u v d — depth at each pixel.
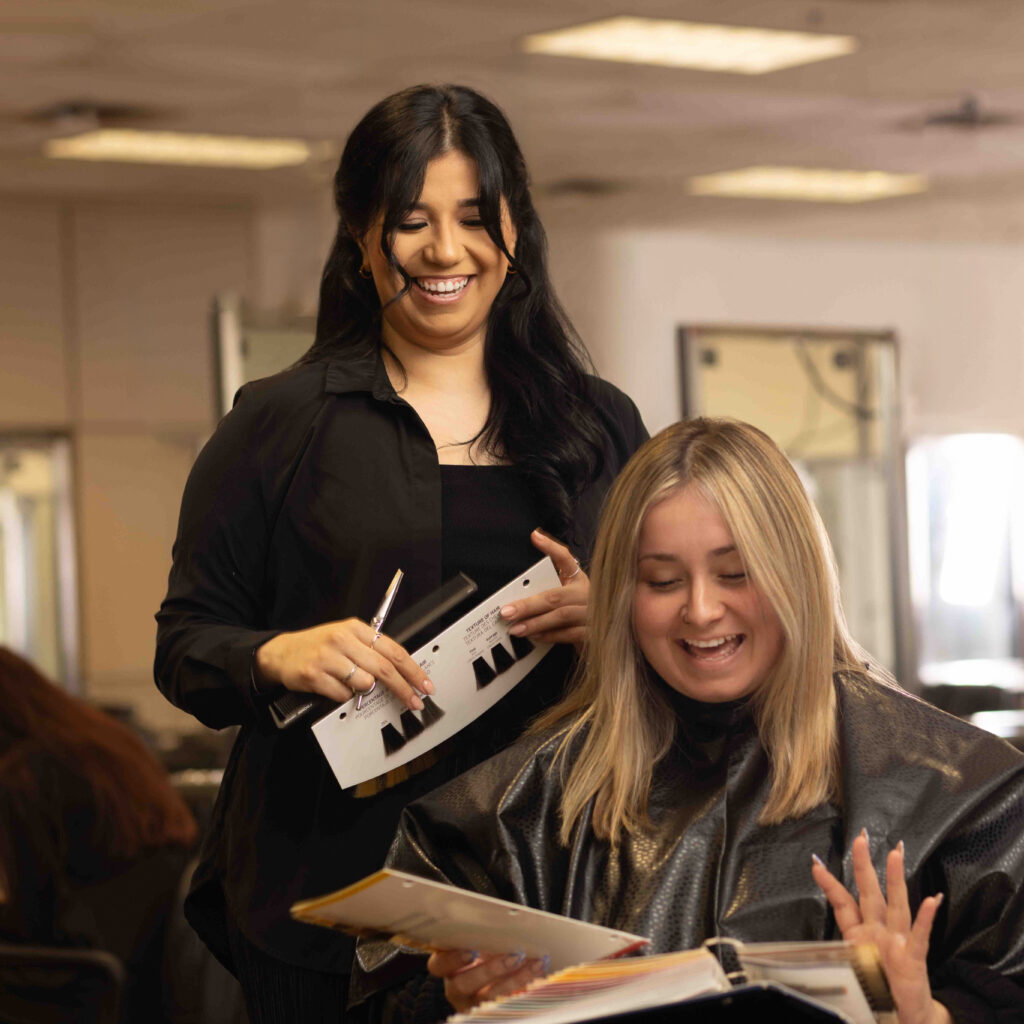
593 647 1.71
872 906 1.40
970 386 10.11
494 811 1.68
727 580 1.61
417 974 1.68
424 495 1.98
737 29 6.12
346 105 7.18
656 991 1.29
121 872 3.64
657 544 1.62
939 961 1.54
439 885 1.31
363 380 2.00
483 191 1.89
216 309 3.60
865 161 8.52
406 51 6.32
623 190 9.03
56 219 9.10
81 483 9.13
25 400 9.05
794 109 7.41
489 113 1.94
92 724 3.78
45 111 7.20
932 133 7.95
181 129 7.60
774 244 9.41
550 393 2.06
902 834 1.54
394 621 1.89
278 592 2.01
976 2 5.79
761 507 1.60
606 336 8.82
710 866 1.59
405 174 1.87
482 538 2.00
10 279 9.02
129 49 6.21
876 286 9.76
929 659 10.86
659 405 7.70
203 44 6.16
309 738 1.94
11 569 9.05
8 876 3.59
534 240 2.06
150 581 9.28
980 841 1.53
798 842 1.57
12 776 3.63
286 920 1.93
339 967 1.91
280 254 9.05
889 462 5.57
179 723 7.07
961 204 9.53
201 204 9.19
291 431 2.00
